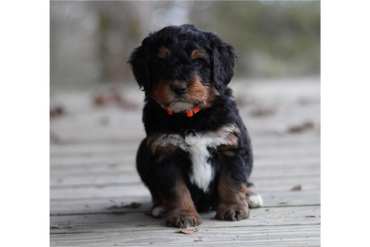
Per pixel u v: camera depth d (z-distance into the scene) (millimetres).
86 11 5770
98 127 2672
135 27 5418
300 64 6883
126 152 2016
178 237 1294
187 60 1387
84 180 1708
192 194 1416
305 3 7246
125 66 5461
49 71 5934
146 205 1496
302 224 1342
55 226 1358
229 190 1390
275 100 3443
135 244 1270
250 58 6832
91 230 1339
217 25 6930
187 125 1380
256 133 2324
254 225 1342
